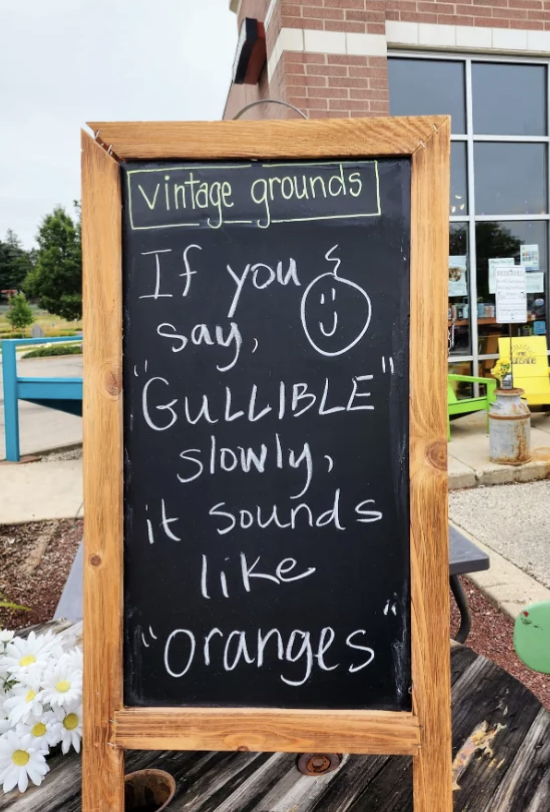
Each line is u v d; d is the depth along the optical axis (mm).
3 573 3383
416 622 1051
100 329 1089
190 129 1107
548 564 3172
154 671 1103
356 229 1135
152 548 1122
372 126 1096
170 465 1133
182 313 1142
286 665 1098
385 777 1113
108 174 1094
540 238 6332
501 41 5727
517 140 6082
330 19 5113
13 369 5164
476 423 6062
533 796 1050
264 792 1081
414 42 5508
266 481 1134
